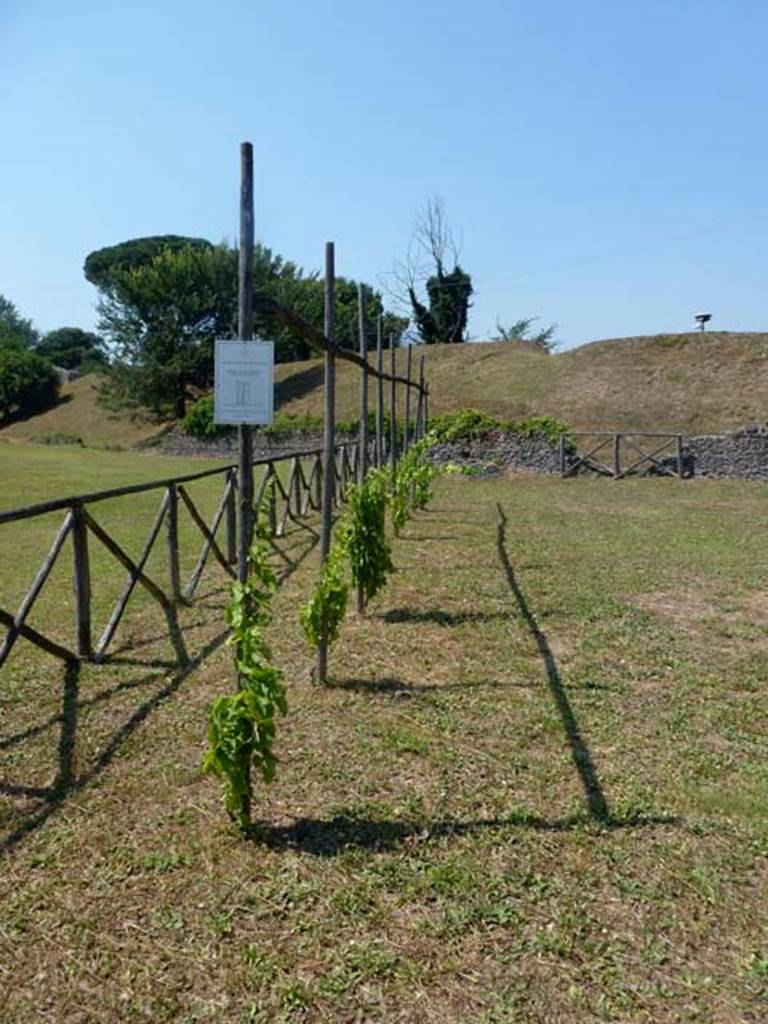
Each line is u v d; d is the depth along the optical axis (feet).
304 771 8.91
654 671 12.50
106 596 17.01
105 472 51.62
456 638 14.06
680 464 50.62
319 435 67.56
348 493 16.47
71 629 14.49
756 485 45.73
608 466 53.26
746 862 7.22
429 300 113.50
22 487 41.70
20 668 12.36
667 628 14.90
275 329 85.20
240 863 7.11
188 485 42.63
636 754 9.49
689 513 32.45
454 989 5.59
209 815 7.96
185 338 89.30
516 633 14.40
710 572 19.94
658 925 6.30
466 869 7.01
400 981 5.66
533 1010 5.39
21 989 5.61
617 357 77.00
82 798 8.33
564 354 81.56
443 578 18.98
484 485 45.83
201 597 17.03
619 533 26.40
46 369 116.67
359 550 15.23
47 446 83.15
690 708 11.00
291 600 16.98
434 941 6.08
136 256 135.54
